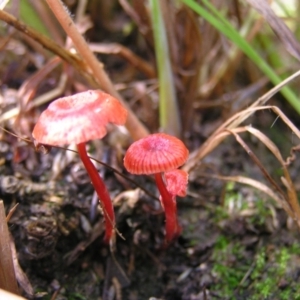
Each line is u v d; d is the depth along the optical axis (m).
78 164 0.12
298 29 0.16
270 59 0.16
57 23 0.17
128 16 0.19
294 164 0.15
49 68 0.13
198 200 0.13
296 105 0.12
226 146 0.15
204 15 0.12
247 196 0.13
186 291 0.11
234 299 0.11
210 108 0.16
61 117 0.08
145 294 0.11
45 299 0.10
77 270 0.11
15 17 0.10
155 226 0.12
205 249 0.12
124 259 0.12
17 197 0.11
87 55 0.11
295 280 0.11
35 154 0.13
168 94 0.13
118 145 0.13
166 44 0.13
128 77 0.17
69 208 0.11
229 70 0.15
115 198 0.12
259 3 0.10
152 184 0.13
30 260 0.11
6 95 0.14
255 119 0.16
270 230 0.12
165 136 0.09
